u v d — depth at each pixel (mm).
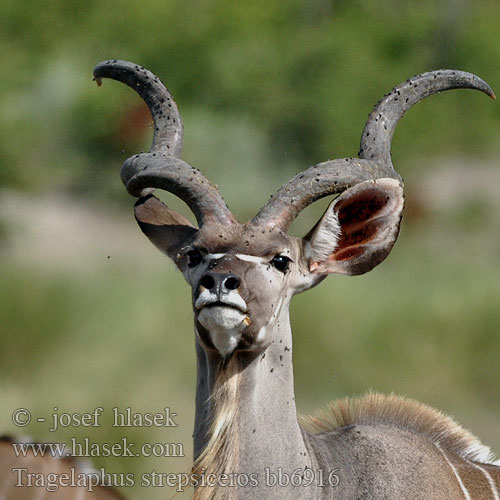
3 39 79875
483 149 82062
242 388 13773
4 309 31422
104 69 15891
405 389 30906
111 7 85625
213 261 13516
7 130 58094
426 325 32781
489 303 34812
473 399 30641
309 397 30391
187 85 80188
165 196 42906
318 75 78250
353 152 75062
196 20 83812
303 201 14180
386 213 14344
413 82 15359
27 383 28328
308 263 14539
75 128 68000
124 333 31625
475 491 14641
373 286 39188
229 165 66062
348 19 87750
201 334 13469
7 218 51125
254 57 79250
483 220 66812
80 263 44781
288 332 14172
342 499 14172
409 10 89750
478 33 87562
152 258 47125
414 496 14156
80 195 62594
